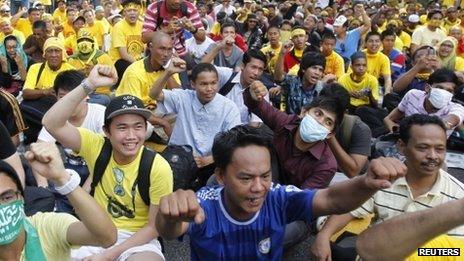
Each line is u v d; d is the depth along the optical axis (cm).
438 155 282
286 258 407
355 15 1426
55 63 627
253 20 1090
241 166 203
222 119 462
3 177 200
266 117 395
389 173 160
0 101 430
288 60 820
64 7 1362
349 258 323
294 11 1578
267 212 220
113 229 217
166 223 185
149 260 296
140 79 508
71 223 226
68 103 306
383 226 158
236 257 222
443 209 148
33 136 606
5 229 199
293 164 382
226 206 219
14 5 1535
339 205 199
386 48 923
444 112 519
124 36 775
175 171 417
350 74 673
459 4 1839
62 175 204
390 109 648
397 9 1641
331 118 362
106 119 311
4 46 758
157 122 462
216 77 454
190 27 650
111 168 323
